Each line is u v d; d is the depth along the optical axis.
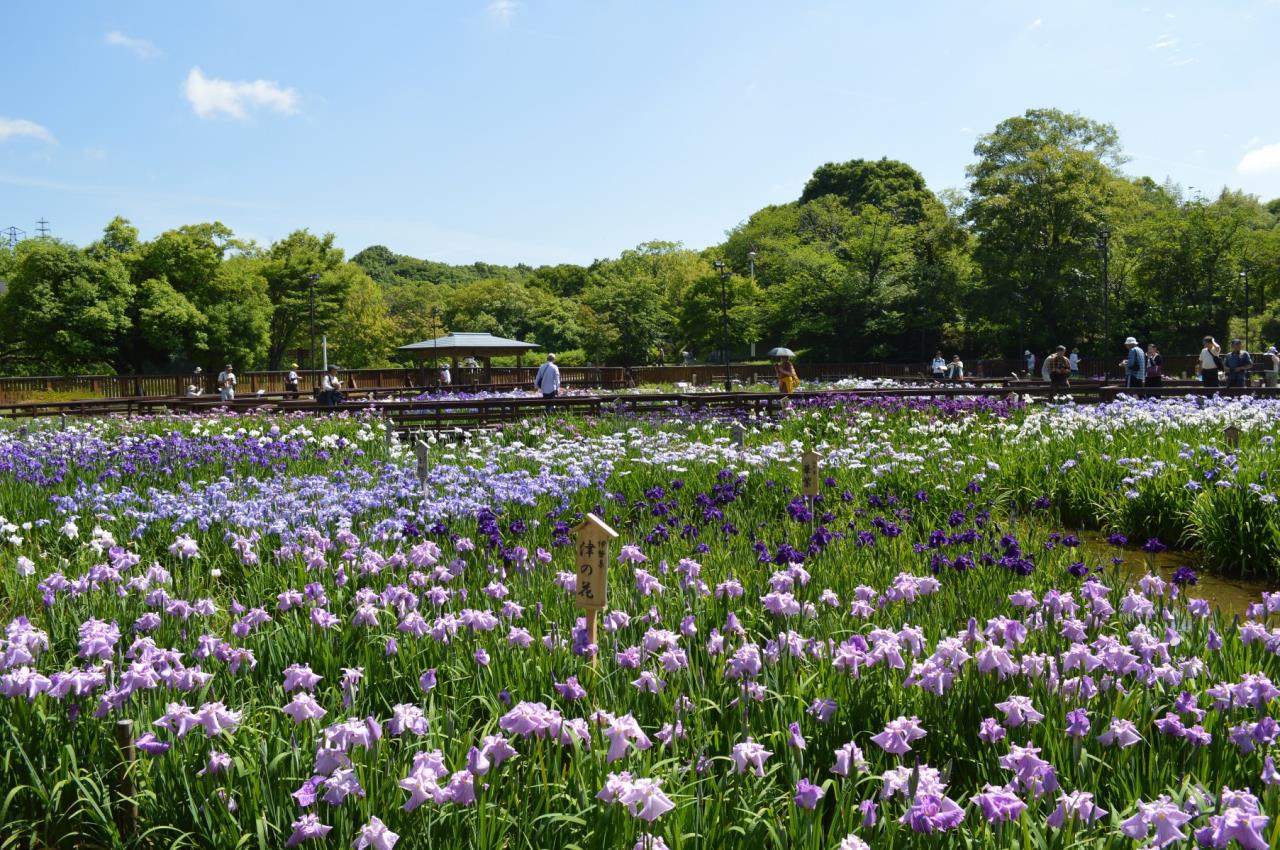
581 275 105.19
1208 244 57.66
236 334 55.75
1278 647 4.35
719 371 49.53
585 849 2.95
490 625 4.54
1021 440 13.73
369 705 4.29
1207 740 3.46
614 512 9.27
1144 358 21.92
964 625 5.38
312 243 66.12
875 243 63.34
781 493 10.13
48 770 3.73
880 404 18.70
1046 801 3.06
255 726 3.80
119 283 50.53
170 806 3.41
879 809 3.09
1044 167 55.19
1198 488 9.65
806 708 3.93
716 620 5.22
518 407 21.30
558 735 3.32
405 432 17.14
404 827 3.01
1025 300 56.53
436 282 132.50
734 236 87.00
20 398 33.19
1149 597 5.43
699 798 3.08
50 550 7.74
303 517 8.15
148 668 3.77
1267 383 24.41
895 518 9.07
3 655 3.99
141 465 11.90
